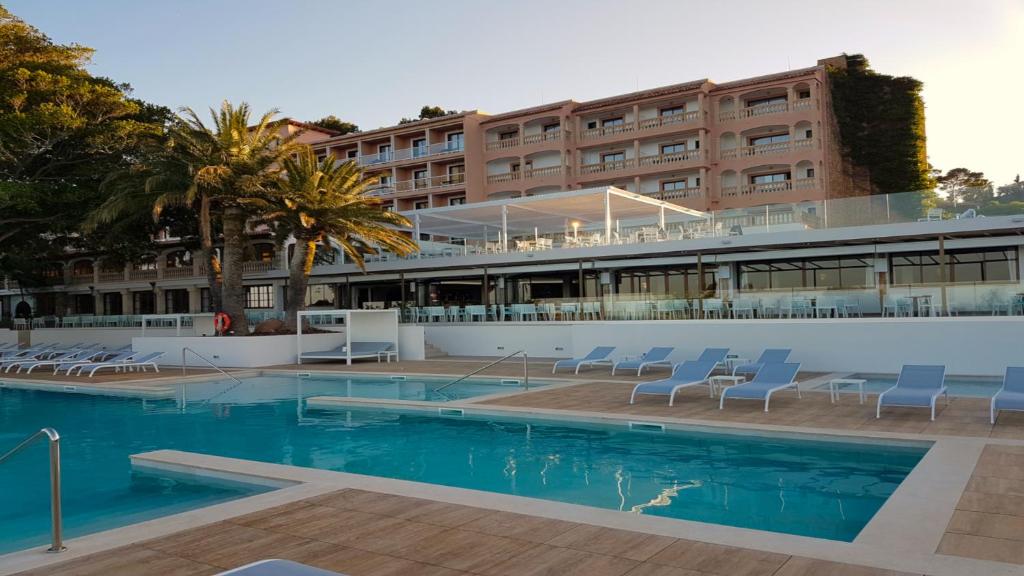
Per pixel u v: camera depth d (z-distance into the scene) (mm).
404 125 57188
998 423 11156
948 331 18625
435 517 6672
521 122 52875
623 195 29609
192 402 18281
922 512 6508
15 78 29156
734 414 12828
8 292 58250
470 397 17328
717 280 29609
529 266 32531
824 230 24719
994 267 26078
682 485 8938
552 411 13562
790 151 44812
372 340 28859
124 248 38219
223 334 28859
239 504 7211
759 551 5527
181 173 28391
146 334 36312
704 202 46156
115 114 31984
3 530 7801
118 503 8688
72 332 39625
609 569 5227
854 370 19844
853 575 4988
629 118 50500
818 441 10914
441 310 31578
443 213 33906
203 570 5418
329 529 6359
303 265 30281
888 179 56406
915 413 12359
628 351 24141
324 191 29250
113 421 15508
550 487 9031
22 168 31750
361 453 11469
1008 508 6602
